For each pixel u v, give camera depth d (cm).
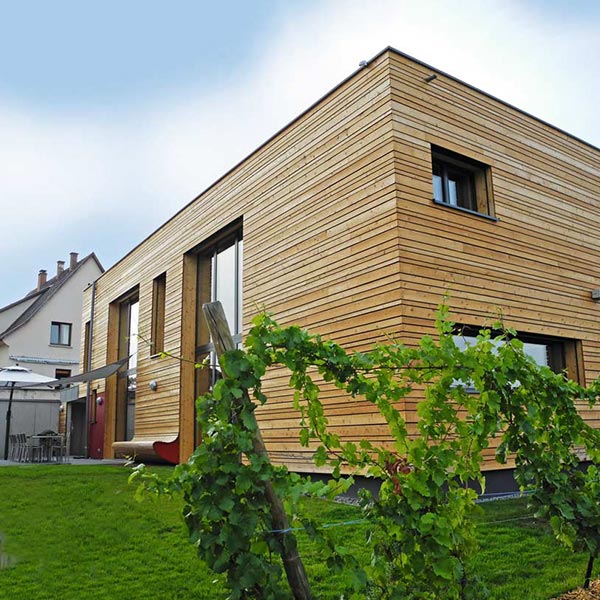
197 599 423
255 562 249
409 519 299
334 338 853
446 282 815
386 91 824
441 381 334
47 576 478
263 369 273
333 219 888
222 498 249
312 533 274
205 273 1334
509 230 938
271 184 1045
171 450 1253
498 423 371
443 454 315
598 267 1092
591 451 444
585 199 1099
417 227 798
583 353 1019
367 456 334
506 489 833
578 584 445
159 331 1492
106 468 1137
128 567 499
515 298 916
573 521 412
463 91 922
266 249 1037
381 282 788
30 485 906
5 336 2819
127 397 1717
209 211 1248
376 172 823
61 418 2095
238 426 269
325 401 835
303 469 874
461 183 955
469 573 338
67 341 2986
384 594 303
